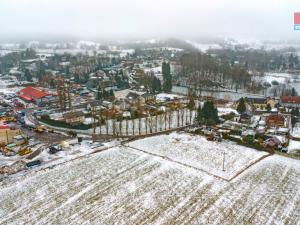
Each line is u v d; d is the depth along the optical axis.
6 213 47.50
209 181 57.88
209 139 80.06
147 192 53.75
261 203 50.44
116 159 67.69
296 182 57.56
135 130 87.75
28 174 60.09
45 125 91.75
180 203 50.38
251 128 88.75
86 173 60.75
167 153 71.25
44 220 45.81
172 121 97.44
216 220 45.81
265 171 62.12
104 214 47.31
